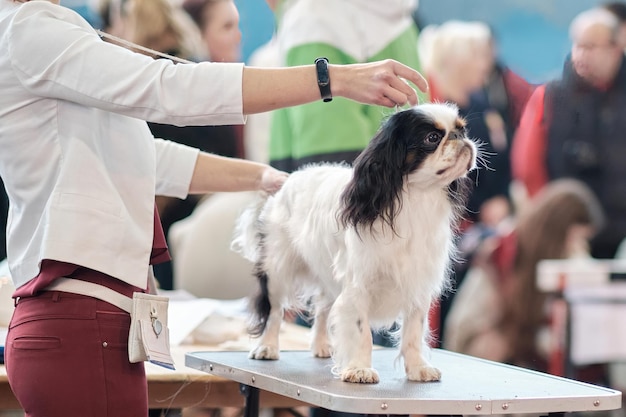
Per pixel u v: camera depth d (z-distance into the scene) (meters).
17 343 2.36
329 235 2.91
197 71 2.36
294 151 4.50
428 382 2.61
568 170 5.59
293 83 2.36
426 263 2.76
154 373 3.31
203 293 5.18
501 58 5.78
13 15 2.41
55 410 2.33
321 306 3.24
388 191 2.66
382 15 4.50
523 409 2.31
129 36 5.05
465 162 2.66
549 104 5.56
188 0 5.11
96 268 2.33
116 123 2.48
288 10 4.62
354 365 2.65
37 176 2.39
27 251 2.39
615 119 5.48
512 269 5.54
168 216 6.02
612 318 5.19
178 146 3.31
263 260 3.31
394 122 2.71
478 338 5.53
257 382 2.69
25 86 2.37
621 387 5.16
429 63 5.70
